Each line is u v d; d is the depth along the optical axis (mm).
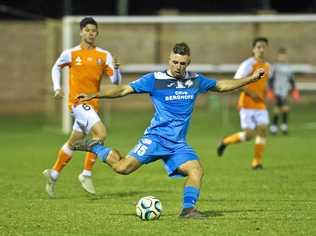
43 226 21266
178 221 21656
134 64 75375
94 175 34219
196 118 67750
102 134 26453
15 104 79062
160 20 61500
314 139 52438
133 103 71875
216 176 33156
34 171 35875
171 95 22172
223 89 22578
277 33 72875
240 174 33875
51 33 71688
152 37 75625
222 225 21031
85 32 27734
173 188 29750
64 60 27594
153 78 22234
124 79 73812
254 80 22562
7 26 79125
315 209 23984
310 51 72375
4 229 20844
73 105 27172
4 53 79188
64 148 27281
